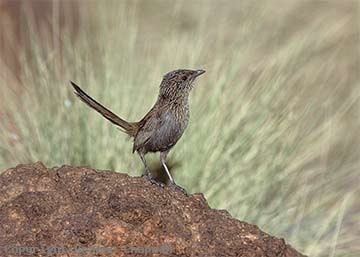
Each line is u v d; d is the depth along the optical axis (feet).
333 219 42.45
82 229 26.14
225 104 43.47
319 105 49.44
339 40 61.87
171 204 27.63
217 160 41.75
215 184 41.37
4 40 59.52
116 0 60.18
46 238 26.25
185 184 41.29
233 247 27.43
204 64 48.08
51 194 27.35
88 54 48.70
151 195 27.35
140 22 61.98
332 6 65.57
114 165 41.81
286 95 46.34
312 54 55.72
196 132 42.22
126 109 43.34
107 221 26.32
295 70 50.01
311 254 39.65
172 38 52.70
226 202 41.06
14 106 46.80
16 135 44.80
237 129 42.93
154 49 54.08
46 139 43.24
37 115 44.47
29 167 28.71
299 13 64.39
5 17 63.21
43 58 53.01
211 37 55.98
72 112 43.42
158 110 32.89
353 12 64.85
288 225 41.45
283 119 44.50
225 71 46.03
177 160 41.65
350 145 50.24
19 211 26.91
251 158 42.50
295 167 43.50
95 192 27.14
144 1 65.77
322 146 45.96
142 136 33.27
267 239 27.99
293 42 52.85
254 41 53.72
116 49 48.14
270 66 47.01
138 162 41.68
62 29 60.34
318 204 43.27
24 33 61.11
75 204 27.04
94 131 42.50
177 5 64.13
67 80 46.39
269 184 42.29
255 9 61.62
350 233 41.68
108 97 43.86
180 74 32.73
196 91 44.19
